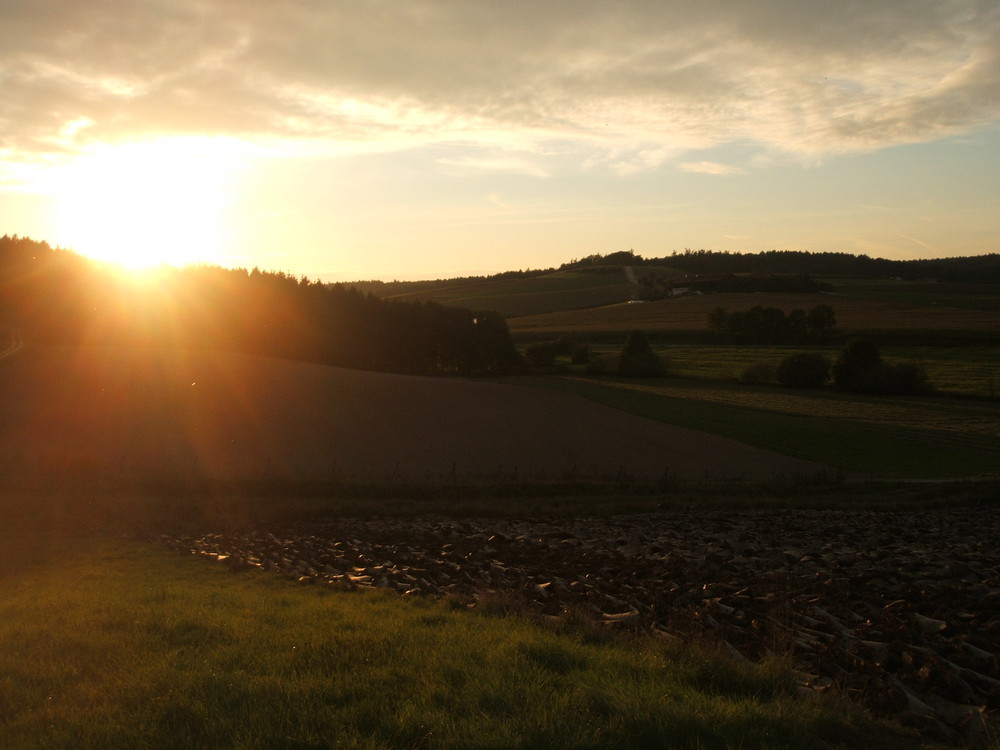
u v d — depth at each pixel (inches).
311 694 242.2
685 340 4574.3
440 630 340.2
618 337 4650.6
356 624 351.6
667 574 563.8
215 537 875.4
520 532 912.3
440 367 3521.2
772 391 2955.2
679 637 342.0
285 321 3302.2
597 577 555.2
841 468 1632.6
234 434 1738.4
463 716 223.6
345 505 1133.1
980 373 3216.0
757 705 240.4
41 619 386.3
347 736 207.9
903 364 2913.4
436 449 1691.7
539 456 1662.2
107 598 455.8
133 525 968.9
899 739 239.9
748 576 582.2
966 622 430.6
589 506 1186.0
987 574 623.2
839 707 251.4
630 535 888.3
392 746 204.2
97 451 1545.3
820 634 391.2
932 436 2034.9
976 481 1478.8
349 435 1782.7
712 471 1578.5
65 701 247.1
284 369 2491.4
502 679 252.7
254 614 390.3
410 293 7652.6
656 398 2642.7
